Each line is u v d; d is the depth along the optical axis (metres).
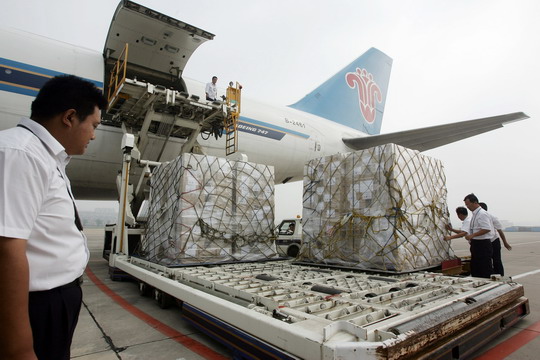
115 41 7.02
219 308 2.38
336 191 4.59
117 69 6.30
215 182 4.62
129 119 7.07
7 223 0.88
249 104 10.02
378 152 4.15
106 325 3.22
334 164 4.70
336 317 2.09
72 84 1.21
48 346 1.12
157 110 6.50
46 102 1.17
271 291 2.71
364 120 16.83
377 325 1.76
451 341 1.97
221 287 2.85
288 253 7.75
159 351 2.59
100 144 7.19
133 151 5.87
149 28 6.75
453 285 3.06
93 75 7.02
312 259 4.79
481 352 2.64
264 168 5.27
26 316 0.92
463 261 5.21
